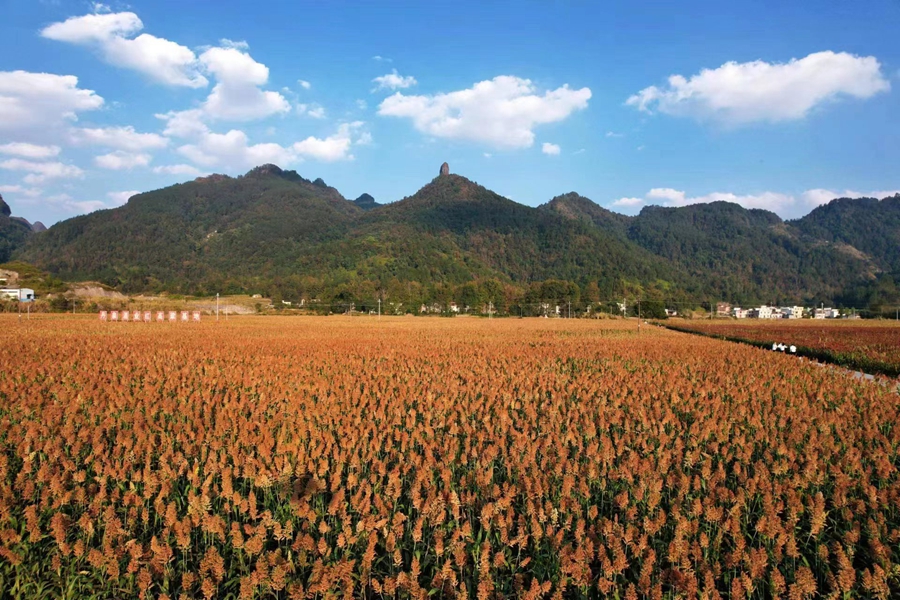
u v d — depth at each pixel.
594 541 8.73
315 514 8.89
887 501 9.80
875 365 33.50
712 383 22.91
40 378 21.58
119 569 8.03
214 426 14.73
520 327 76.94
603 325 88.25
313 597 7.66
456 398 18.97
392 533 8.11
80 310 109.19
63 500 9.48
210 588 7.35
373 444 12.26
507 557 8.59
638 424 15.84
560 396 19.33
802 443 13.82
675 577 7.47
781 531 8.35
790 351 42.41
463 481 10.27
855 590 7.68
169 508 8.60
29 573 8.24
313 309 141.12
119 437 12.30
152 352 32.78
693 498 10.30
